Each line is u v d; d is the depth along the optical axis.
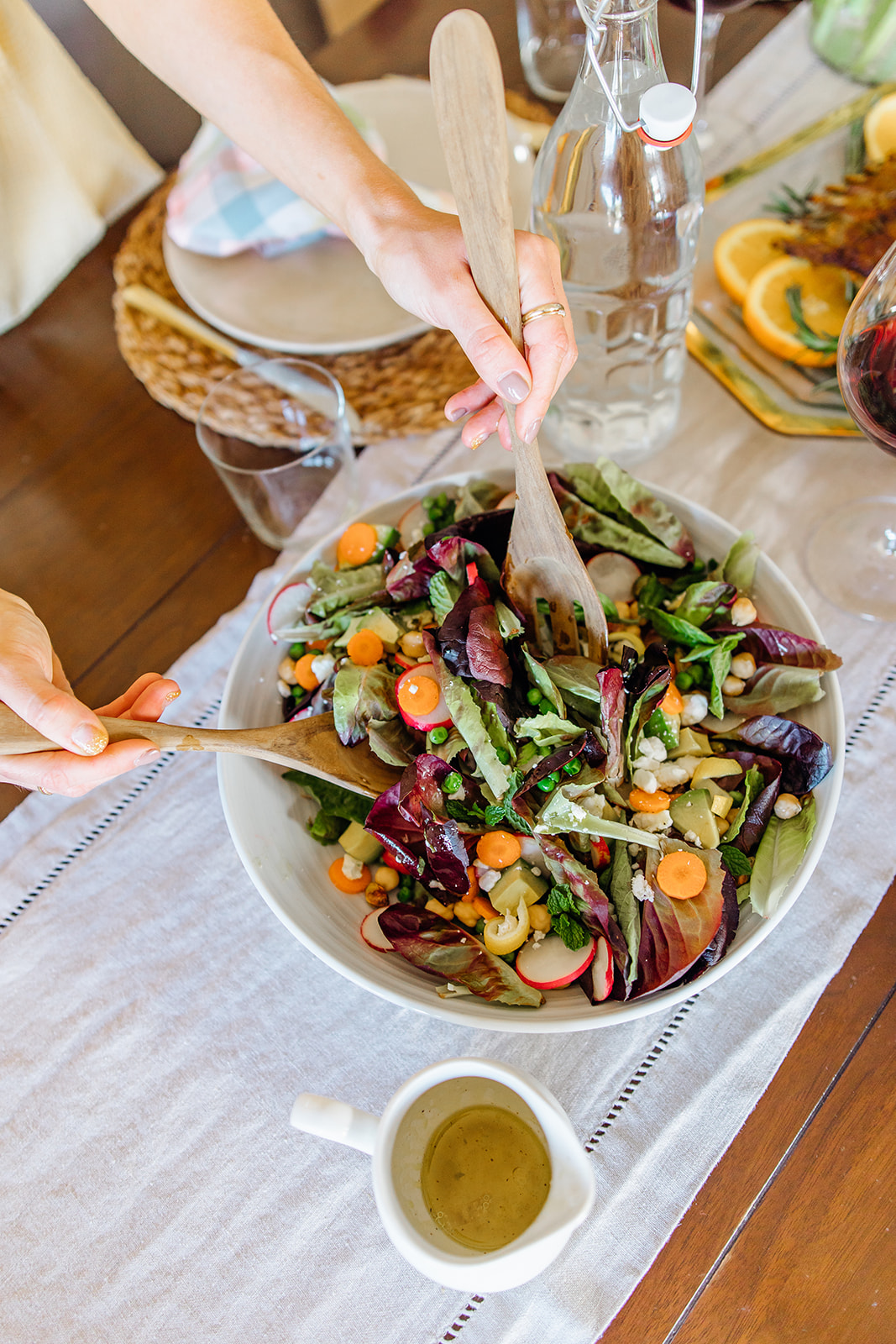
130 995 0.71
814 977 0.66
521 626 0.67
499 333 0.59
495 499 0.76
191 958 0.71
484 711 0.66
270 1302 0.61
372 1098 0.66
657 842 0.62
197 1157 0.65
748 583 0.71
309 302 0.91
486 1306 0.60
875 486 0.82
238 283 0.92
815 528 0.81
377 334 0.88
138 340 0.93
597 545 0.73
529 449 0.61
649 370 0.84
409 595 0.72
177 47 0.75
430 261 0.65
